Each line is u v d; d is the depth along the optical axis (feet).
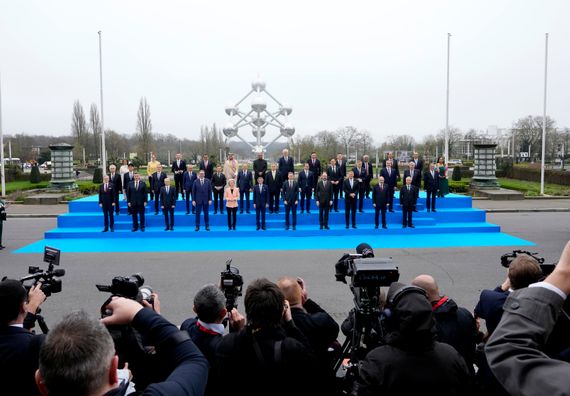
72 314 6.39
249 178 63.36
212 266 41.55
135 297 11.10
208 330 11.72
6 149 260.62
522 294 4.96
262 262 43.27
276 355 9.59
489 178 104.73
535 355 4.51
